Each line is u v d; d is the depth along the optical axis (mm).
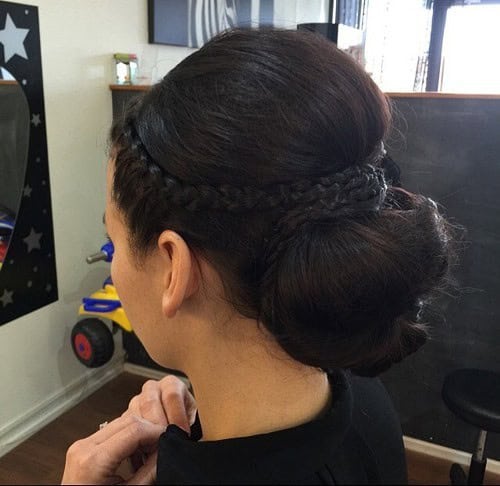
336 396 397
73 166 1551
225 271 349
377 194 354
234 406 381
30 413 1263
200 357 390
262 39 342
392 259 329
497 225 1431
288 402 371
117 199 384
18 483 844
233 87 325
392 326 363
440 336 1560
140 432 438
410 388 1636
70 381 1445
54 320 1499
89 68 1598
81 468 414
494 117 1373
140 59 1906
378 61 3215
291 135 320
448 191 1459
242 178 324
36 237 1435
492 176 1409
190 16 2139
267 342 366
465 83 3121
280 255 326
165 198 340
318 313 325
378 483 413
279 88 322
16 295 1367
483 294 1490
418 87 3199
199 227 338
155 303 389
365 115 340
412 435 1659
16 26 1331
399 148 1466
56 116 1481
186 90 338
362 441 418
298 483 344
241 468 342
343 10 3240
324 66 331
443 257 385
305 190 327
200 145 325
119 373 1441
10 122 1346
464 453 1588
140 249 375
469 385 1393
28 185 1402
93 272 1654
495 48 3057
